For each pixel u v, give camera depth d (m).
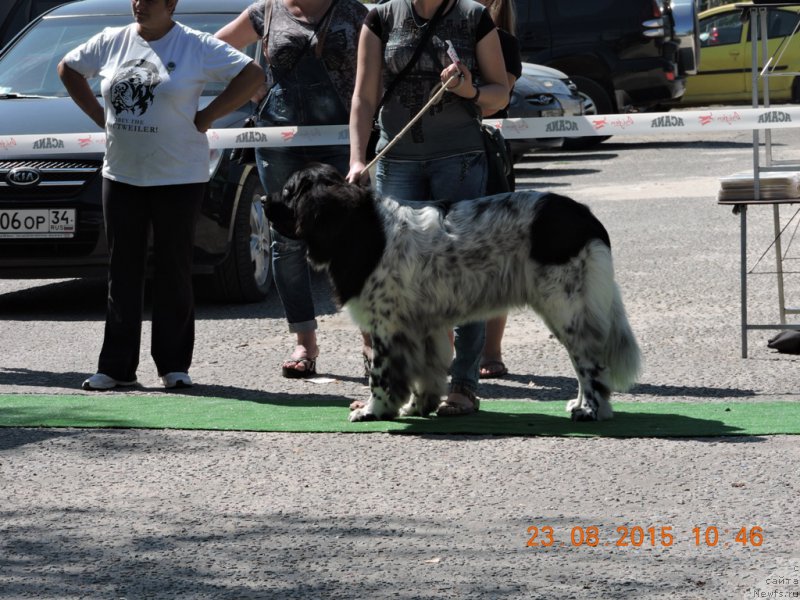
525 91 26.56
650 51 31.66
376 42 9.65
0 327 13.95
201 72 10.56
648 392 10.35
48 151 13.24
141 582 6.30
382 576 6.29
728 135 35.66
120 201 10.72
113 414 9.84
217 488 7.87
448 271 9.16
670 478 7.83
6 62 15.58
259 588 6.17
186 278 10.91
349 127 10.12
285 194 9.28
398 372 9.38
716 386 10.49
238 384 11.06
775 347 11.70
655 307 13.89
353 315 9.45
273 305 15.04
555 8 31.88
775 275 15.49
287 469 8.27
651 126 11.55
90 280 17.22
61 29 15.98
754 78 11.23
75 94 11.00
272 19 11.14
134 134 10.53
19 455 8.68
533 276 9.14
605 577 6.21
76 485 7.98
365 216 9.20
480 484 7.83
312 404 10.22
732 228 19.42
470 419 9.55
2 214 13.80
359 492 7.72
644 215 21.12
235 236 14.56
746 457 8.24
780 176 11.07
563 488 7.69
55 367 11.86
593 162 30.03
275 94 11.17
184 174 10.66
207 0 15.72
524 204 9.16
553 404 10.08
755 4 10.88
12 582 6.34
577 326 9.12
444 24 9.44
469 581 6.20
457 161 9.62
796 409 9.57
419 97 9.53
